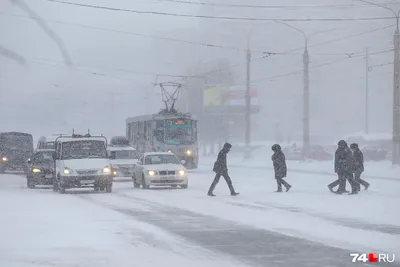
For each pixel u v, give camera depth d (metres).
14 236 43.72
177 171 98.06
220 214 59.97
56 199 80.38
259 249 37.34
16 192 95.31
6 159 162.88
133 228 48.72
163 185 99.00
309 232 46.00
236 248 37.84
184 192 90.81
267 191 87.62
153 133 153.88
